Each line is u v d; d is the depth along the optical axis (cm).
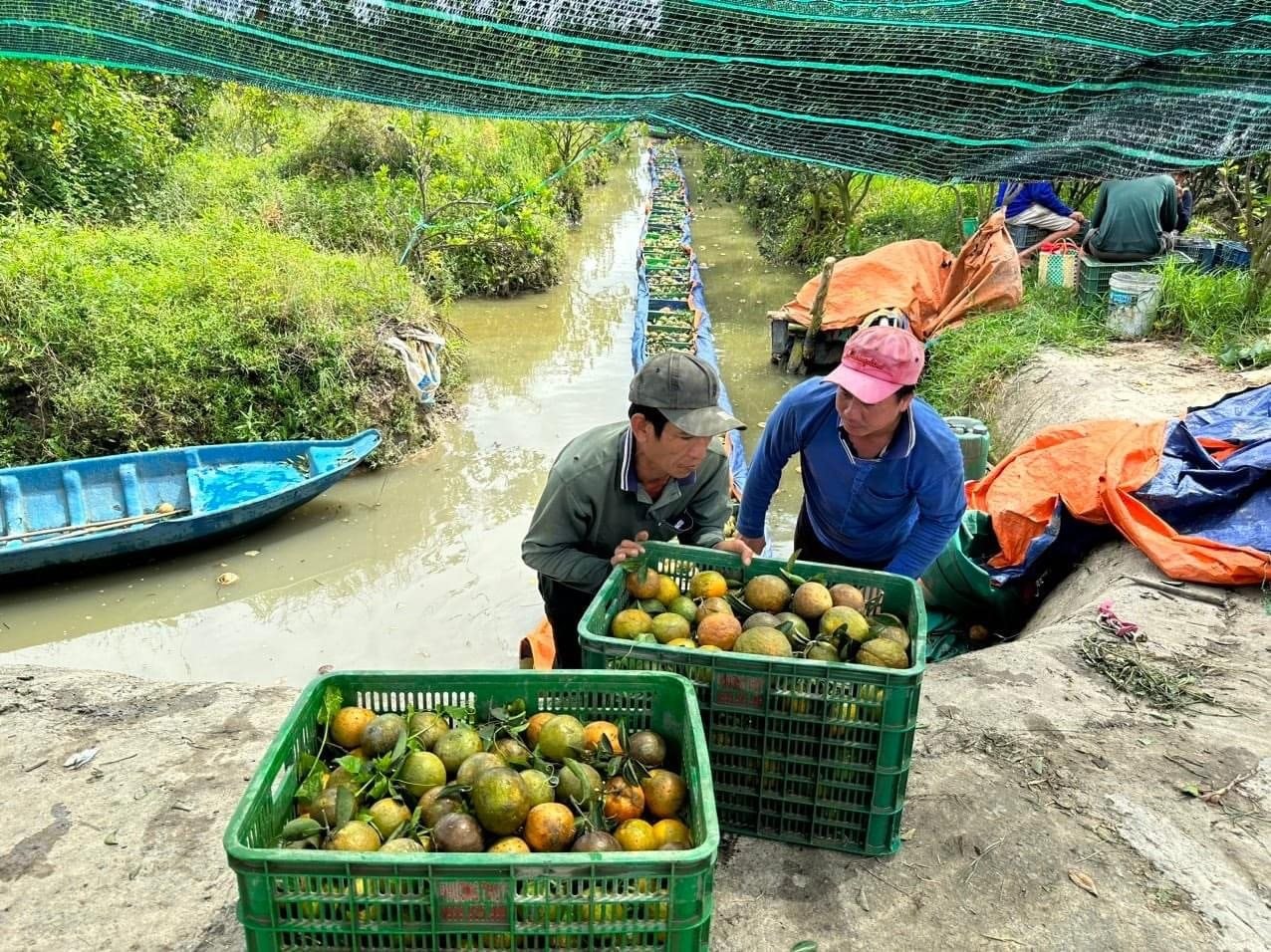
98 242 912
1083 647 404
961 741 338
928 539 338
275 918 175
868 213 1461
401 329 919
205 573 678
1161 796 312
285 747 203
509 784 197
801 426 339
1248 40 261
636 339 1084
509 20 244
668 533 328
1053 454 536
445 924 175
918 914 260
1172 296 864
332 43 255
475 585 665
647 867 170
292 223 1227
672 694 229
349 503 784
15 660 585
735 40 254
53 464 677
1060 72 273
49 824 299
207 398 781
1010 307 944
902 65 271
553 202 1603
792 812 272
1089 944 254
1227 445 514
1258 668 390
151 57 278
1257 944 254
